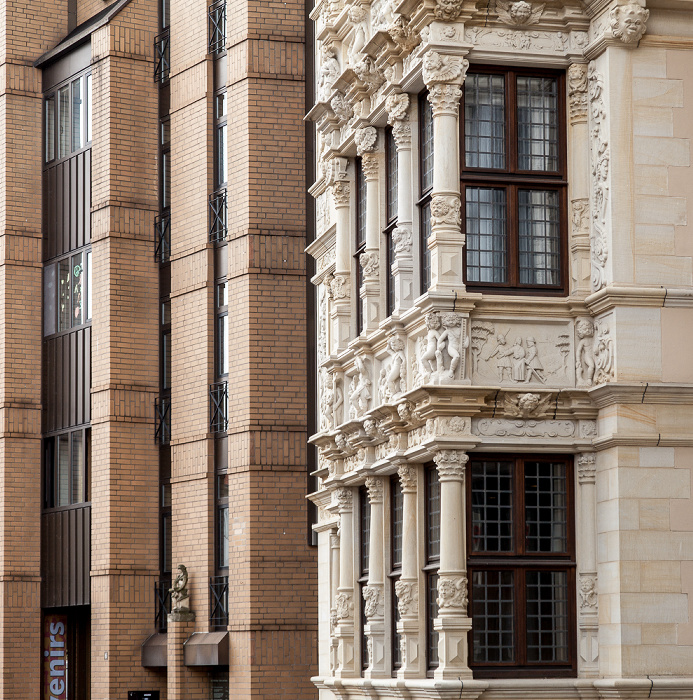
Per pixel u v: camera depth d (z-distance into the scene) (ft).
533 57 81.66
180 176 144.36
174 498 141.08
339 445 96.32
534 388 79.36
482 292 80.94
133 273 146.20
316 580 128.36
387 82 89.10
